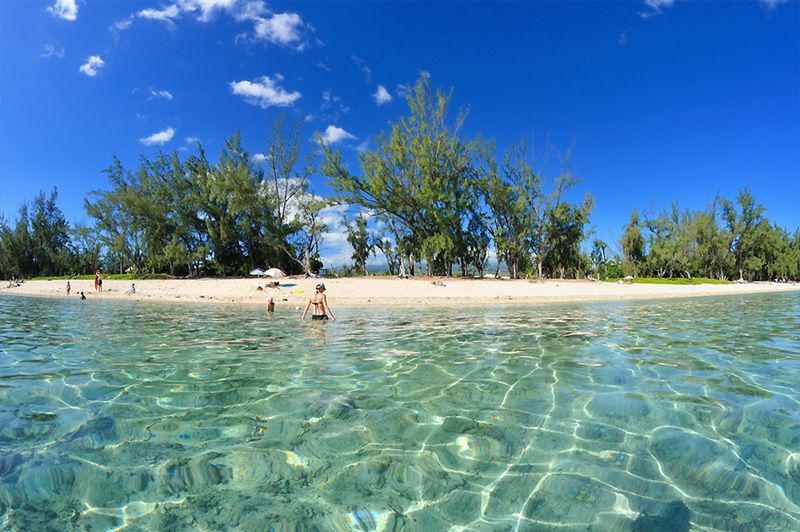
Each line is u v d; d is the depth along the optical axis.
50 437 3.72
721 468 3.20
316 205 38.00
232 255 45.50
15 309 16.83
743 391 5.09
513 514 2.64
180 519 2.58
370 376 5.84
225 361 6.78
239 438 3.74
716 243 58.50
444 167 38.09
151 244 42.31
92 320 12.85
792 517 2.59
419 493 2.90
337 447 3.58
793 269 61.19
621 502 2.77
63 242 57.50
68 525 2.51
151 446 3.57
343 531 2.48
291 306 18.64
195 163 45.06
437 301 20.98
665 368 6.29
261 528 2.50
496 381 5.57
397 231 41.00
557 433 3.85
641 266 55.94
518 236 42.91
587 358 7.02
